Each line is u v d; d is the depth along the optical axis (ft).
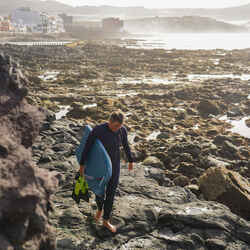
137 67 188.03
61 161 25.30
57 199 18.04
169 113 77.10
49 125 36.01
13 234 8.25
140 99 92.94
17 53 235.20
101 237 14.48
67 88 110.93
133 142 52.47
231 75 157.48
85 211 16.58
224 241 14.87
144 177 23.07
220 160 42.04
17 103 10.47
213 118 76.59
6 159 8.76
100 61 215.51
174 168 36.19
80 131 33.37
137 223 15.57
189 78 146.92
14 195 8.11
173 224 15.83
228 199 22.07
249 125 70.38
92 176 13.24
